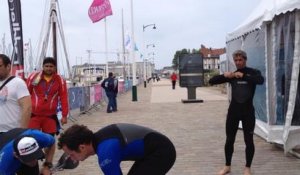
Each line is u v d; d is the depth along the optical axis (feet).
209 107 66.64
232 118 22.56
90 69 212.23
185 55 79.10
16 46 36.96
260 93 33.76
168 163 12.71
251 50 35.06
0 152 13.60
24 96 18.56
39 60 46.55
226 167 23.24
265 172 23.38
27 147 12.76
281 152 28.55
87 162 27.22
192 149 30.68
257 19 30.73
